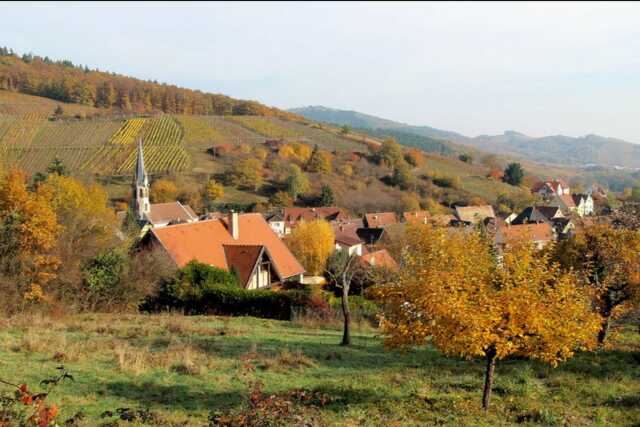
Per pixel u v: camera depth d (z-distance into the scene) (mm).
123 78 196500
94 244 30891
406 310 13516
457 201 123688
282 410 9875
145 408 12125
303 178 117438
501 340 12344
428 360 19953
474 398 14719
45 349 16766
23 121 136125
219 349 19281
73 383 13492
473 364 19344
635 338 27281
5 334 19188
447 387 15859
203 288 33188
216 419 10227
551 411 13562
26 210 27656
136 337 20859
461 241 16156
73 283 28406
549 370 18453
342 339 23531
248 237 43156
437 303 12461
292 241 57688
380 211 112062
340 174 132125
